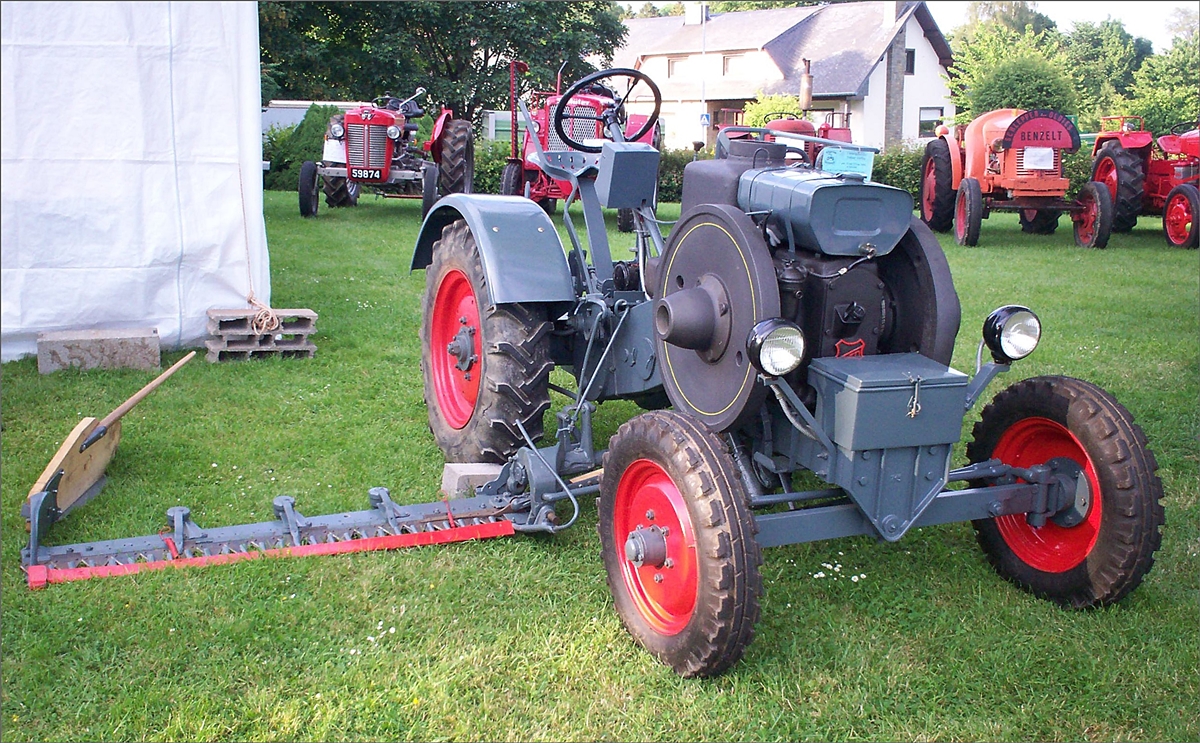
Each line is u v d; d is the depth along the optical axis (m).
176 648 2.66
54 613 2.79
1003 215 17.09
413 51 25.11
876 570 3.32
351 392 5.11
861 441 2.54
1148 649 2.79
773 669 2.67
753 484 2.88
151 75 5.36
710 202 3.11
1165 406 5.06
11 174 5.16
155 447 4.18
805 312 2.82
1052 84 21.16
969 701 2.57
